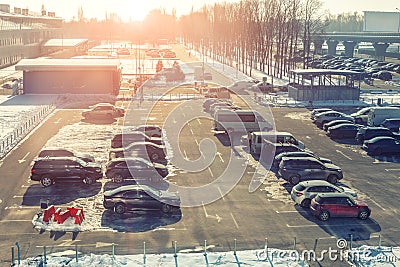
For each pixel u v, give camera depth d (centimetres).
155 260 2523
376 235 2862
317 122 5875
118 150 4309
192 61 14175
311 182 3375
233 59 14525
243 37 12494
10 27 12194
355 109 7000
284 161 3778
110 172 3741
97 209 3189
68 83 8062
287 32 12081
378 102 7250
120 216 3081
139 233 2845
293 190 3378
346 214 3078
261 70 12088
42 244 2694
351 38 16862
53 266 2438
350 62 13688
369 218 3109
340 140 5194
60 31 18425
